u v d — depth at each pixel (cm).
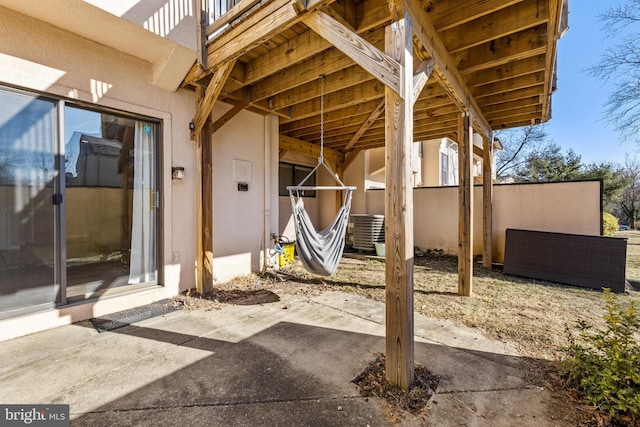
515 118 525
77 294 316
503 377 215
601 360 199
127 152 353
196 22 343
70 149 307
